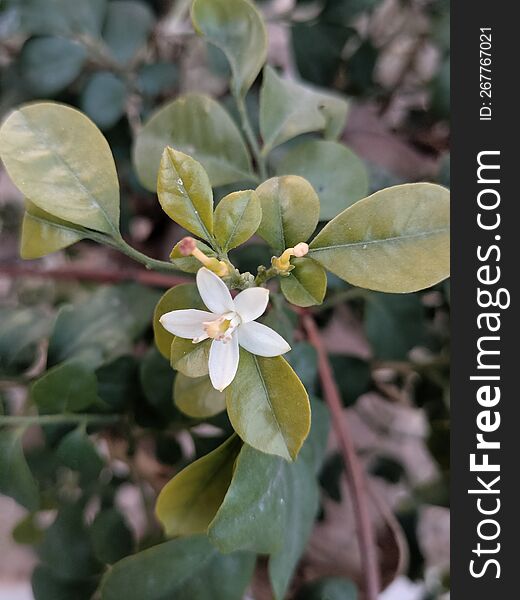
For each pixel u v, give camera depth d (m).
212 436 0.13
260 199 0.09
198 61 0.20
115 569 0.11
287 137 0.12
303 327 0.14
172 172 0.08
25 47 0.15
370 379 0.17
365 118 0.19
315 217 0.09
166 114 0.12
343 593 0.13
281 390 0.08
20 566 0.23
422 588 0.19
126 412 0.13
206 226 0.08
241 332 0.08
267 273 0.09
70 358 0.13
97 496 0.14
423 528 0.21
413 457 0.22
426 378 0.18
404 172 0.19
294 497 0.11
